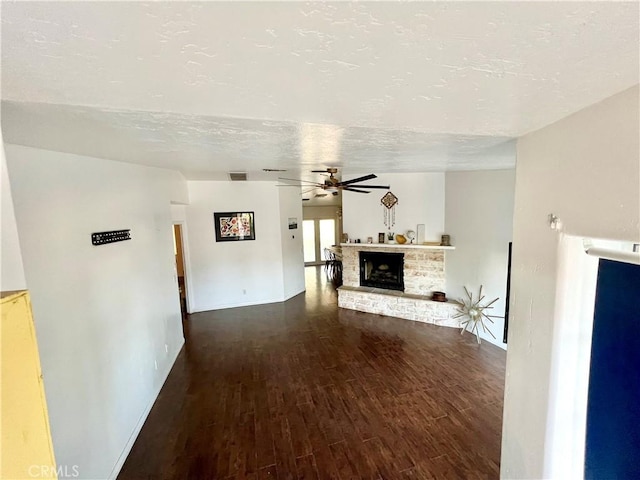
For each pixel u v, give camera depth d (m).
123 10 0.50
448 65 0.73
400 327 5.11
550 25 0.55
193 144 1.86
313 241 11.10
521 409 1.44
